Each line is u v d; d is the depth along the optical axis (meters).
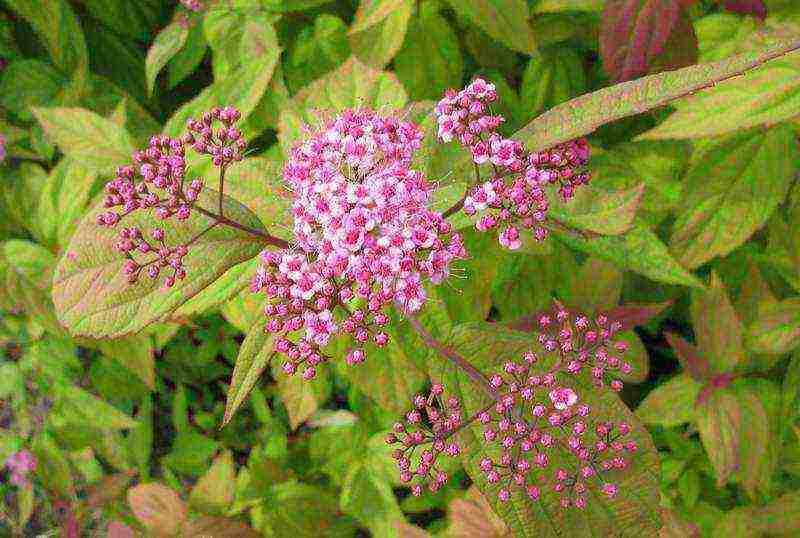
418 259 0.19
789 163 0.26
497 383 0.20
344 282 0.19
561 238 0.28
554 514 0.20
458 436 0.21
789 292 0.32
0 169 0.36
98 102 0.37
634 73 0.26
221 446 0.46
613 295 0.28
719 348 0.28
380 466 0.35
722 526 0.29
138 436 0.44
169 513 0.33
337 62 0.33
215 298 0.21
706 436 0.28
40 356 0.40
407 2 0.28
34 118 0.36
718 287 0.28
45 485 0.40
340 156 0.19
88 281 0.20
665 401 0.29
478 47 0.32
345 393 0.42
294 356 0.19
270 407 0.47
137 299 0.20
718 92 0.24
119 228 0.20
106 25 0.41
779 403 0.29
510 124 0.32
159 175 0.20
